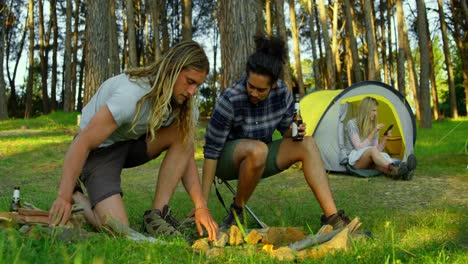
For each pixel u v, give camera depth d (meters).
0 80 26.05
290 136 3.81
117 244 2.48
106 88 3.21
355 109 7.78
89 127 2.97
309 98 8.30
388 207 4.58
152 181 6.98
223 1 8.84
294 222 3.82
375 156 6.85
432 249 2.79
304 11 31.45
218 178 4.01
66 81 24.86
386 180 6.51
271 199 5.16
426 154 9.60
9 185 6.64
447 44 26.72
